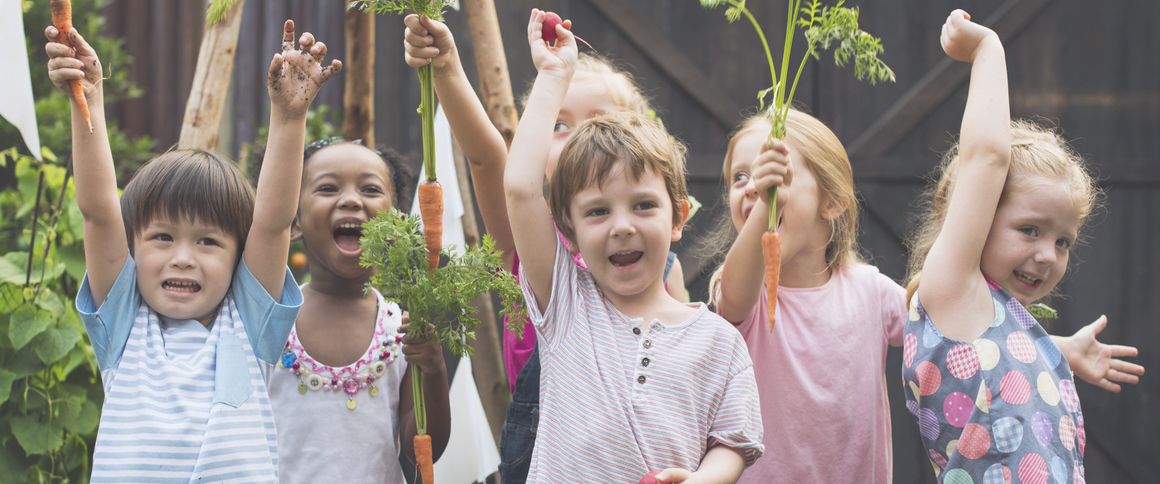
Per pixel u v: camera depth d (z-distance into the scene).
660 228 1.42
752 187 1.75
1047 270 1.56
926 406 1.52
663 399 1.35
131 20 4.30
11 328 2.19
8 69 1.97
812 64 3.98
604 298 1.48
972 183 1.51
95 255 1.45
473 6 2.28
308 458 1.72
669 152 1.50
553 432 1.38
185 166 1.54
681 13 3.97
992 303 1.52
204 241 1.54
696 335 1.42
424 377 1.72
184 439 1.40
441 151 2.41
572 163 1.45
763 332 1.77
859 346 1.79
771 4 3.98
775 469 1.71
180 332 1.51
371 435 1.77
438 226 1.47
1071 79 3.97
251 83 3.96
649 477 1.25
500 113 2.29
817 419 1.72
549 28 1.57
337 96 3.95
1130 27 3.98
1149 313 3.95
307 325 1.83
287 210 1.50
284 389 1.76
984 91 1.54
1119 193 3.97
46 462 2.31
